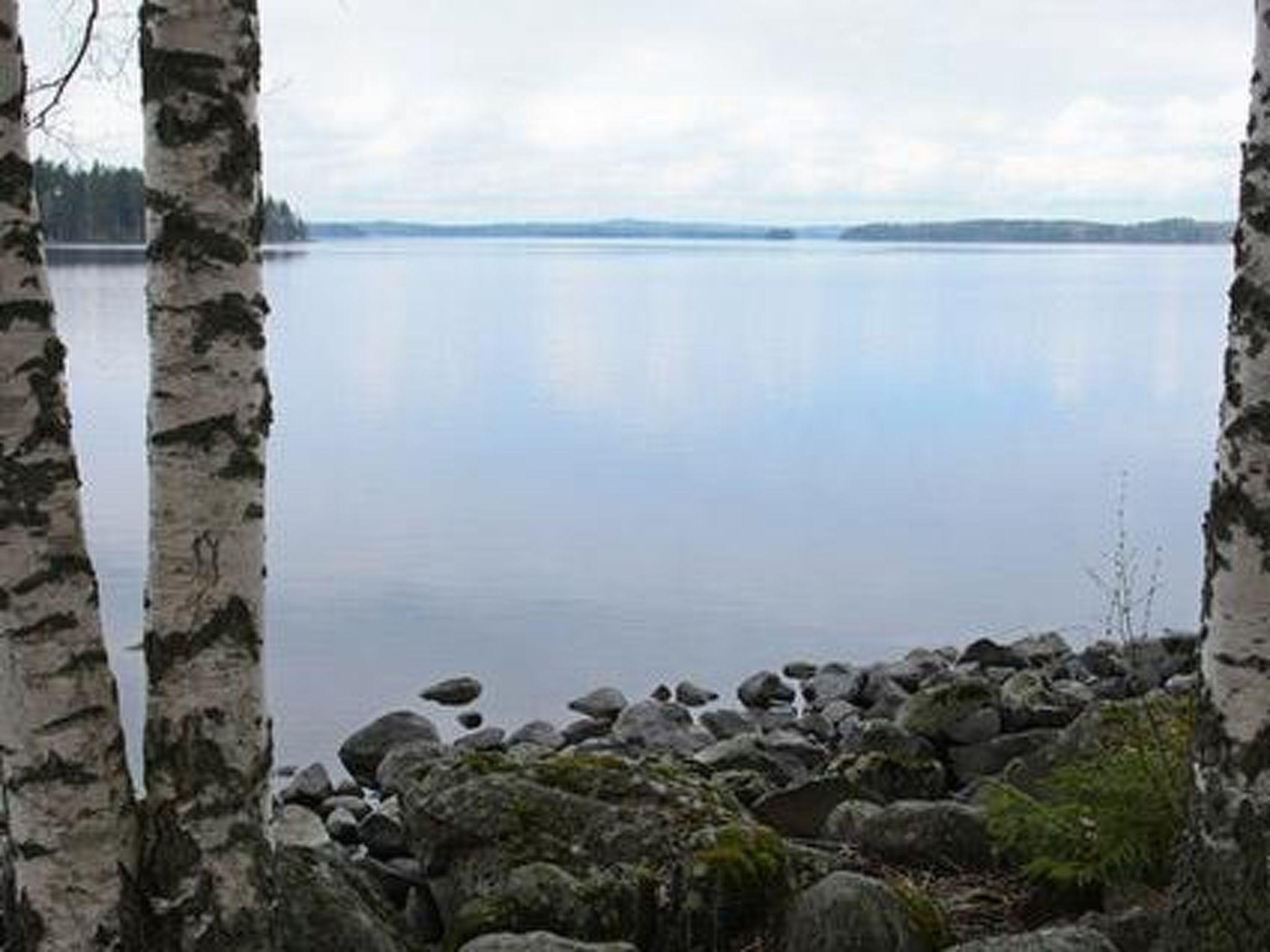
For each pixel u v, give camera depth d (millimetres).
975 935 5969
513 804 6504
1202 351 58375
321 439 32562
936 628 17766
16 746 4590
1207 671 4887
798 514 24406
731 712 13398
